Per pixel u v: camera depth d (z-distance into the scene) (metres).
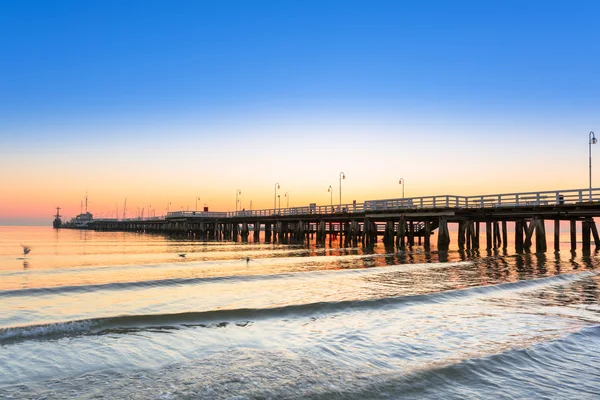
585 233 31.47
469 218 33.59
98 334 9.49
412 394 6.45
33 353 8.10
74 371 7.21
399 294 15.34
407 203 34.97
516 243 33.31
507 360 7.90
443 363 7.67
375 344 8.98
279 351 8.40
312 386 6.60
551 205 27.52
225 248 43.12
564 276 19.36
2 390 6.35
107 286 16.31
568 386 6.87
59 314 11.77
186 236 76.88
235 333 9.77
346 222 47.25
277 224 53.28
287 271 22.58
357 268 23.33
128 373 7.12
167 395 6.21
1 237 83.44
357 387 6.61
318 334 9.79
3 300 13.55
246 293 15.59
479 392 6.55
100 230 147.00
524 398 6.38
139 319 10.48
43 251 39.41
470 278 19.50
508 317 11.65
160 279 18.19
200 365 7.52
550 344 8.88
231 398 6.12
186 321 10.78
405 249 36.47
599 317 11.75
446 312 12.29
